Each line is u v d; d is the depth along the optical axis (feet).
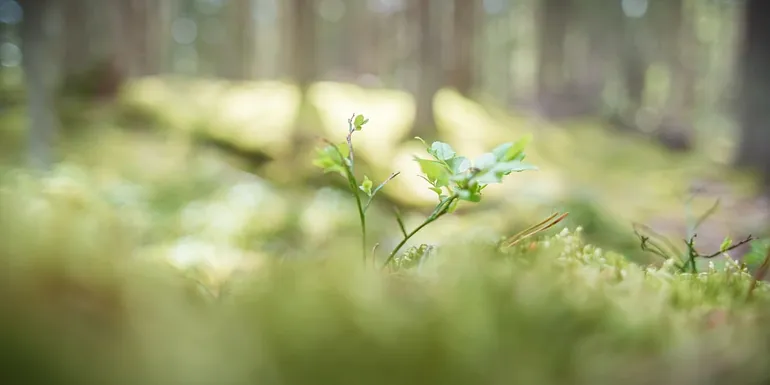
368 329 1.80
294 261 2.17
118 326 1.68
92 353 1.61
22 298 1.64
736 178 44.37
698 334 2.27
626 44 98.07
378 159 41.37
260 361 1.71
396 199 35.37
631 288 3.13
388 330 1.80
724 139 86.38
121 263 1.81
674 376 2.02
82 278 1.74
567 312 2.13
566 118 73.31
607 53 95.91
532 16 127.13
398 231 27.68
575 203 22.70
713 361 2.08
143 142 41.88
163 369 1.63
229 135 44.21
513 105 81.46
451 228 25.95
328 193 36.70
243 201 33.73
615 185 42.73
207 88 59.72
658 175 48.52
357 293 1.90
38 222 1.83
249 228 28.27
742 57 48.44
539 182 41.27
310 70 54.90
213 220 29.50
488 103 68.59
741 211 31.99
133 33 69.00
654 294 3.08
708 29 125.70
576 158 54.90
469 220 27.58
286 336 1.76
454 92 65.92
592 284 3.02
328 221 29.55
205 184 37.06
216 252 23.99
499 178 3.63
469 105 62.80
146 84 56.18
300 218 29.89
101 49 57.26
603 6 93.66
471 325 1.91
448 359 1.81
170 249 23.27
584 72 85.71
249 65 107.86
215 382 1.65
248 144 43.34
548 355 1.95
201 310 1.87
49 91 34.78
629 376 2.00
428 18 51.39
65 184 23.89
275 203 34.12
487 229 20.11
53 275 1.72
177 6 128.47
